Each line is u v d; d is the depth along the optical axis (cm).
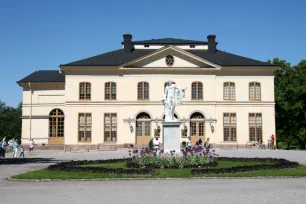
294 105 6744
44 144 5869
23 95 5969
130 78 5559
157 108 5528
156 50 5522
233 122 5566
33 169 2689
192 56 5534
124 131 5512
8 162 3341
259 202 1348
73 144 5503
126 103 5531
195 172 2153
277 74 7231
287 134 7244
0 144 4650
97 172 2306
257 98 5600
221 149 5219
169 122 2788
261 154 4122
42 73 6222
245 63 5600
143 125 5553
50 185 1839
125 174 2177
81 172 2328
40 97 5966
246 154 4131
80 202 1380
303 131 6812
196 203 1338
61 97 5928
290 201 1365
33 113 5944
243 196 1468
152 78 5559
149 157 2678
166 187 1727
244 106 5575
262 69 5575
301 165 2681
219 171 2192
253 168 2342
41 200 1430
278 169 2411
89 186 1789
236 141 5538
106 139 5522
